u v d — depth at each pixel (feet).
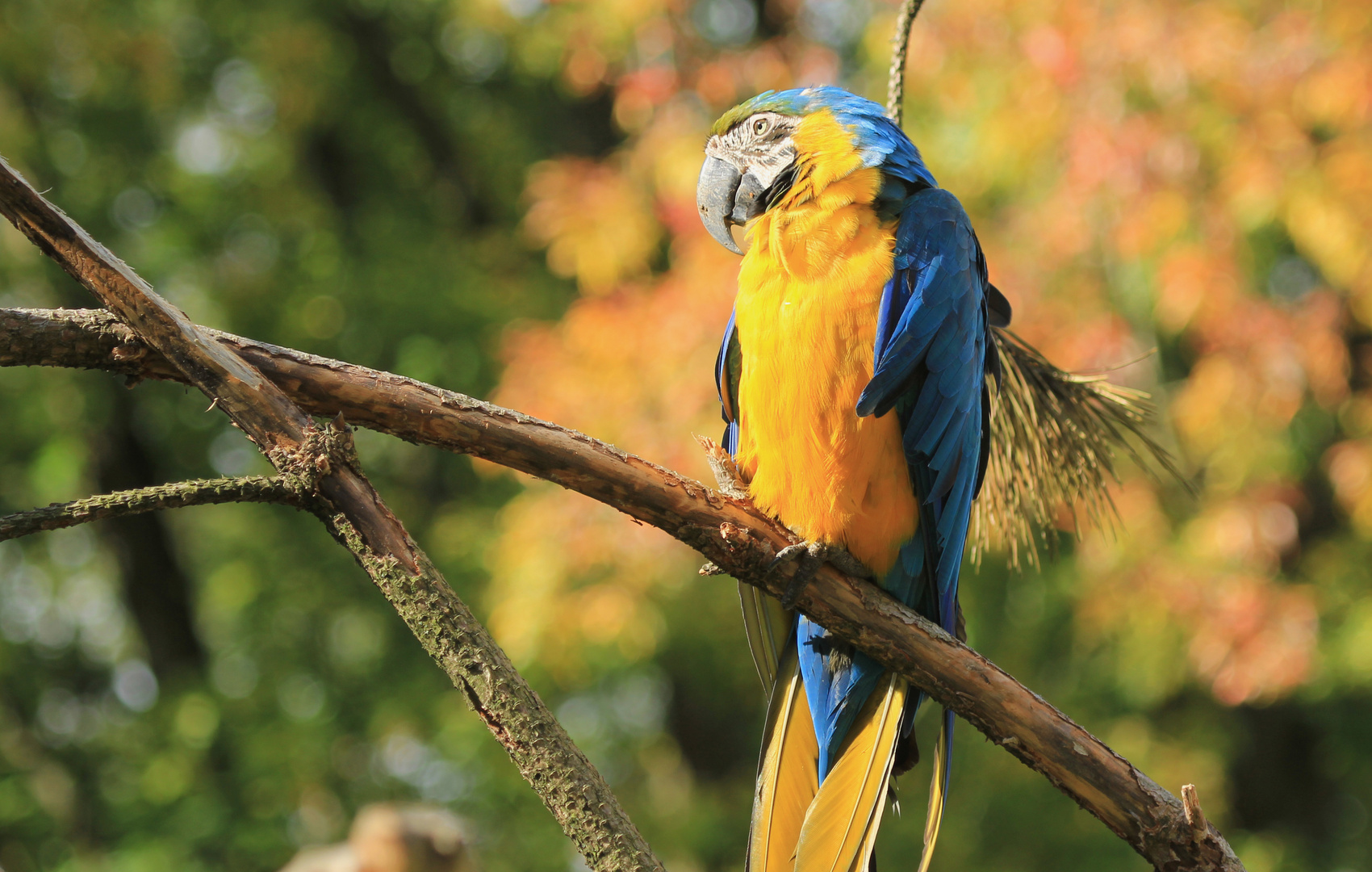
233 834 50.55
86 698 65.62
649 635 38.91
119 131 54.44
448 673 11.77
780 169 19.27
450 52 60.49
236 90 56.75
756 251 17.10
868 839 15.38
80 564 62.75
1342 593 48.78
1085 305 37.88
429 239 58.59
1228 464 40.34
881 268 16.31
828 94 19.36
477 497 54.90
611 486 13.74
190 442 58.65
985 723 14.25
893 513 16.67
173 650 61.05
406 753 54.75
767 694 17.88
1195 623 40.01
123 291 11.57
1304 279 44.93
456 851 24.45
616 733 60.18
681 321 36.68
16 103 53.16
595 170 40.68
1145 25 34.76
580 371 38.55
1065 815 53.98
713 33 42.42
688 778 60.08
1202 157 36.42
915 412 16.43
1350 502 40.81
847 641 15.38
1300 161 35.60
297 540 57.67
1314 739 61.57
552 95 62.23
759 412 16.80
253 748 51.93
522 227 56.65
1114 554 41.01
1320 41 35.24
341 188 63.10
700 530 14.26
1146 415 18.79
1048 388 18.49
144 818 51.93
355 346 53.21
